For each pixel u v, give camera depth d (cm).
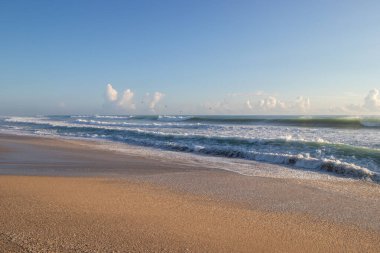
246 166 1238
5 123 5228
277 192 820
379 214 645
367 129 2762
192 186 869
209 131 2767
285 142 1661
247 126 3425
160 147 1883
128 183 885
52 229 502
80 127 3394
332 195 798
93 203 654
